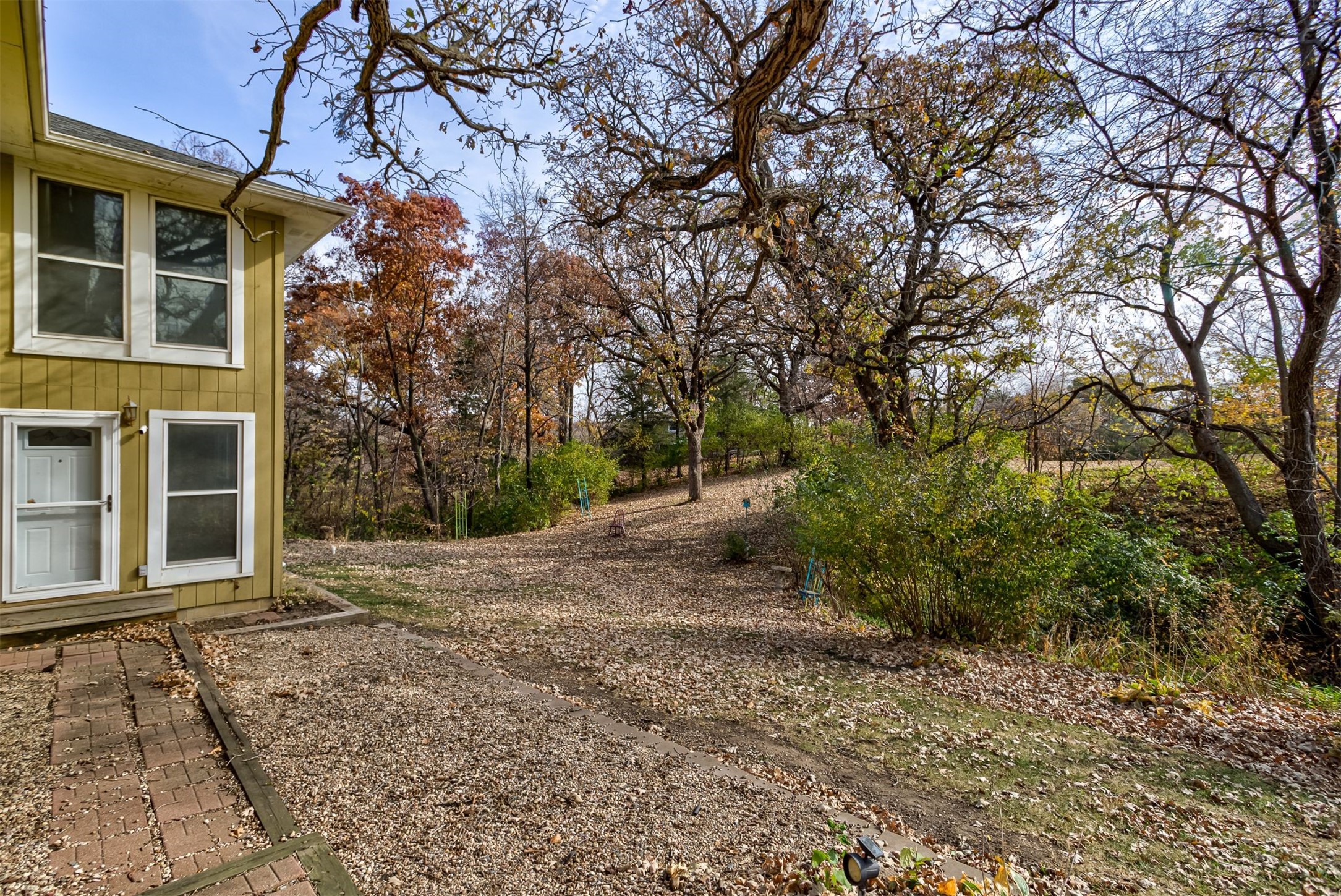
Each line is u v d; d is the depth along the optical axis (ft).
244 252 23.24
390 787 10.69
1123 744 14.11
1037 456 44.14
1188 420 34.35
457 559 43.75
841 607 28.66
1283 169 22.82
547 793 10.68
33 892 7.66
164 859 8.45
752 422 76.18
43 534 19.53
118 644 18.62
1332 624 28.32
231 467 23.03
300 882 8.00
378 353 69.56
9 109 16.06
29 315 19.25
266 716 13.61
